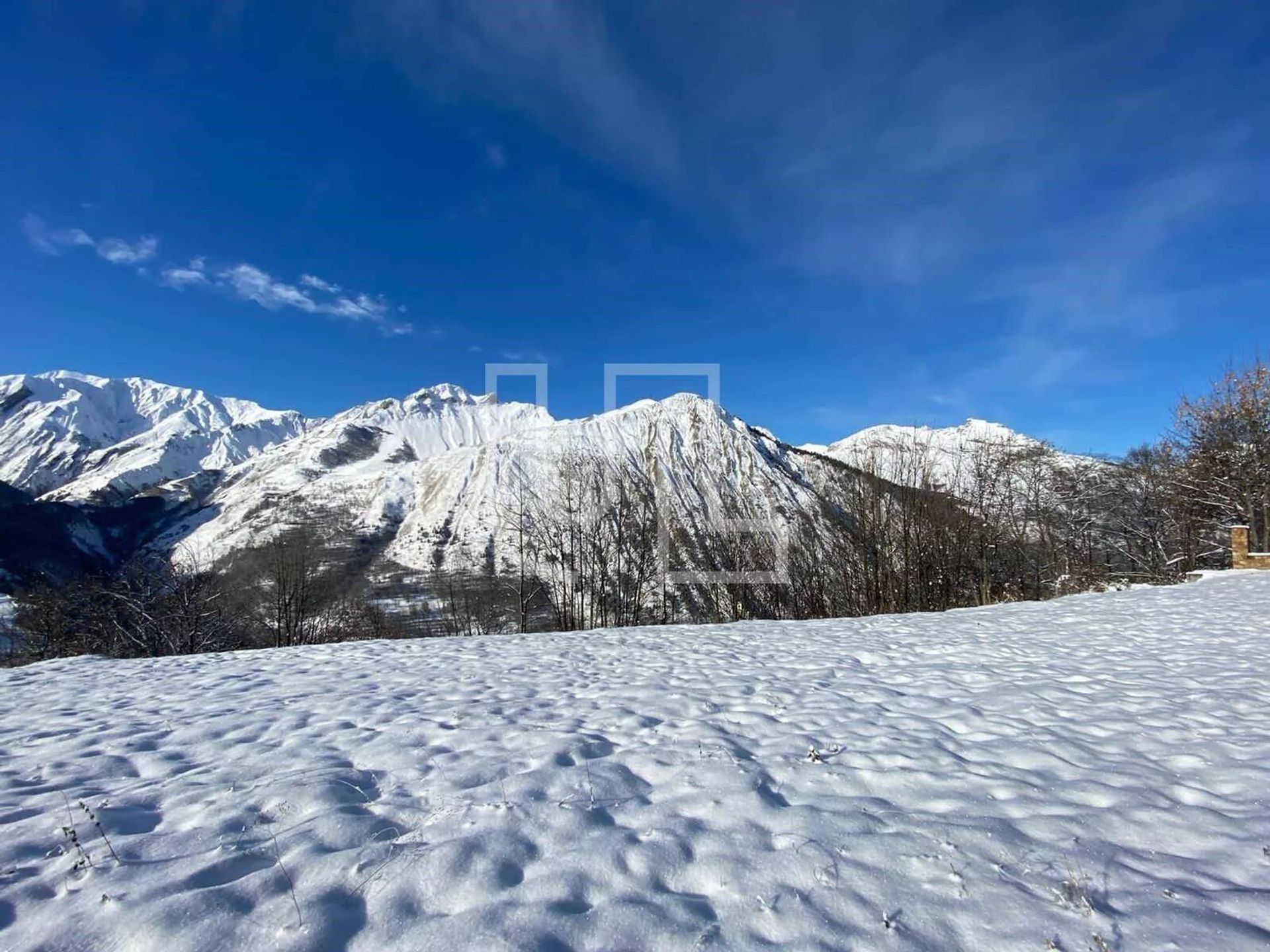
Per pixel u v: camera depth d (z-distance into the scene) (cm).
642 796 437
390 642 1295
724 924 292
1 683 890
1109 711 619
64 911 300
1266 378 2744
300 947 272
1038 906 301
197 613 2491
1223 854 346
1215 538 2886
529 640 1282
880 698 698
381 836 376
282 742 570
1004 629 1206
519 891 317
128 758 530
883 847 357
